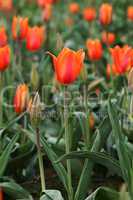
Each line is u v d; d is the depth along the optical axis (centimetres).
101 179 531
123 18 1243
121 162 388
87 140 471
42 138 429
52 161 426
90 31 1066
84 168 418
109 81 701
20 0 1319
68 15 1324
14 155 512
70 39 1076
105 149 525
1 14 1177
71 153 395
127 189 405
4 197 447
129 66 481
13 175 514
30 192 500
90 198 401
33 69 570
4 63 511
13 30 614
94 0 1394
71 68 397
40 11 1306
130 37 1105
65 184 424
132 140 518
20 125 565
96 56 638
